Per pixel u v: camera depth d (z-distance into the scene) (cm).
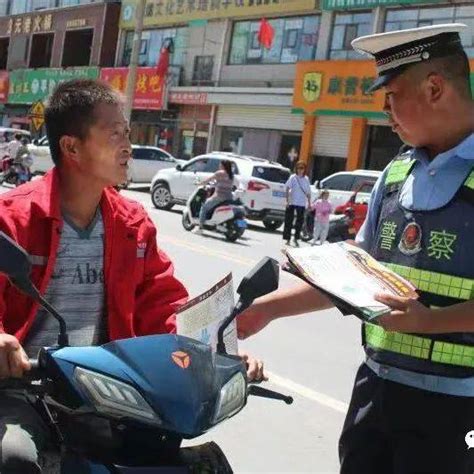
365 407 242
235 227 1470
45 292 239
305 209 1588
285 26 2670
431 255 225
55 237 238
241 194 1805
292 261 224
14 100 4134
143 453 212
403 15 2284
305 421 479
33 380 207
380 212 248
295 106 2523
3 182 2208
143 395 194
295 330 732
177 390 196
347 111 2356
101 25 3541
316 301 263
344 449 250
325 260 226
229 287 235
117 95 250
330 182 1802
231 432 450
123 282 251
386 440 241
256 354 626
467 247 221
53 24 3900
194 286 914
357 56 2408
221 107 2878
